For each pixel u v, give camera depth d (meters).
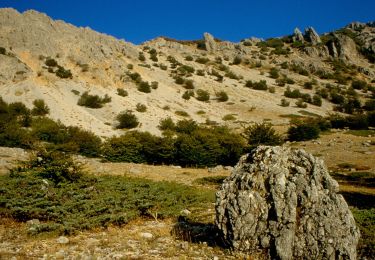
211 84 112.56
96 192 14.21
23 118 52.25
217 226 9.31
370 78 150.75
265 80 125.12
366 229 10.60
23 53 80.81
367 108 98.38
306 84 124.75
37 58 81.25
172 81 107.50
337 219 8.56
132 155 34.25
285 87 124.19
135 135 37.19
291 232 8.45
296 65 157.75
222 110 89.19
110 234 10.99
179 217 13.15
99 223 11.66
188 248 9.53
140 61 119.44
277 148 9.77
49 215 12.28
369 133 57.59
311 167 9.26
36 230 10.89
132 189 14.94
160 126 62.91
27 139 35.72
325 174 9.16
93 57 91.94
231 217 8.94
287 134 56.56
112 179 16.81
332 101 108.44
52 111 60.16
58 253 9.12
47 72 77.25
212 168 30.09
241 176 9.44
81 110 65.31
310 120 66.06
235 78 127.12
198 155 33.31
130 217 12.23
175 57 147.12
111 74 88.81
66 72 77.19
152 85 93.25
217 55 167.12
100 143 39.47
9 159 26.91
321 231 8.41
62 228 10.96
